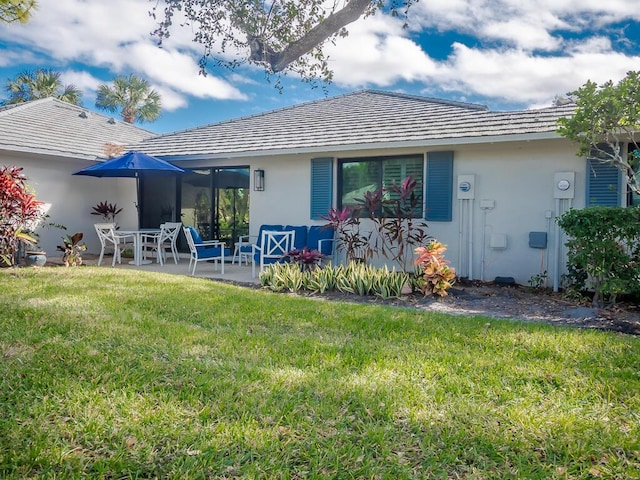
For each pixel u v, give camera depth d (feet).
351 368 12.09
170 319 16.97
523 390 10.81
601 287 20.36
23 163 36.88
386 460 7.98
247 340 14.37
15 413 9.09
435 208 30.37
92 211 42.42
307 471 7.64
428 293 23.82
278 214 36.47
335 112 41.63
